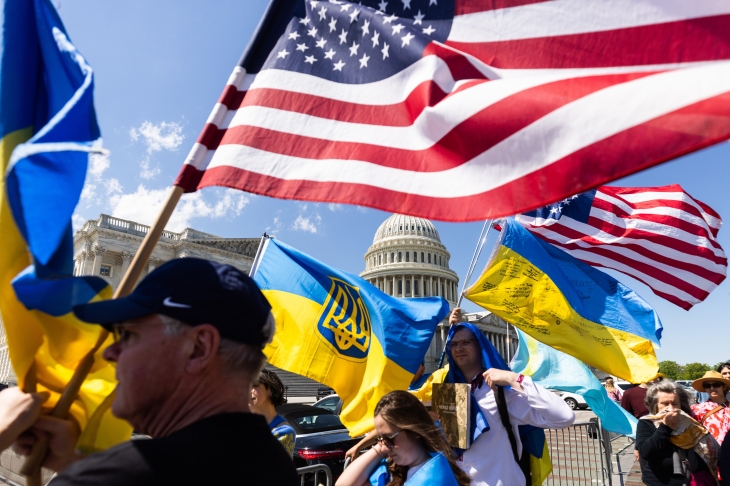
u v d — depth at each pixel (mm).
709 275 6914
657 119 1539
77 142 1418
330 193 2408
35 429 1581
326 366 5020
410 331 4953
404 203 2201
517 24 2285
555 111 1840
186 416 1373
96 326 1721
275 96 2764
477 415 3820
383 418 2877
